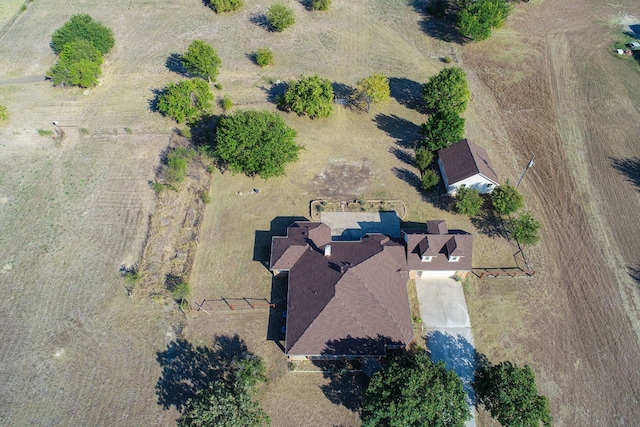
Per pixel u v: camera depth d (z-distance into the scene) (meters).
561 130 68.31
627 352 44.72
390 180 60.97
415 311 47.56
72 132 68.31
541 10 94.94
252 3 98.69
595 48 84.12
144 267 51.31
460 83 66.75
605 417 40.81
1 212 57.03
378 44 86.62
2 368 43.41
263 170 56.75
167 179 59.66
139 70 80.75
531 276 50.56
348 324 42.09
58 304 48.22
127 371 43.44
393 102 73.56
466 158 57.09
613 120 69.69
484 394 39.03
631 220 56.16
